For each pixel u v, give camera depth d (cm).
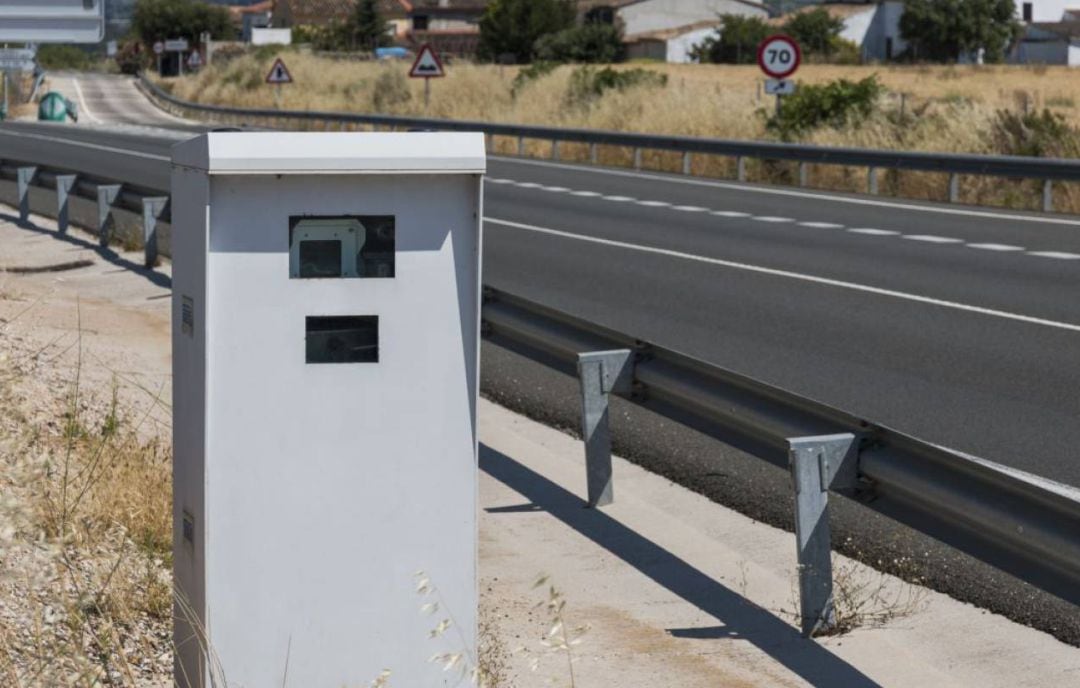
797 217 2194
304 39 12556
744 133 3331
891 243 1878
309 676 398
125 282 1475
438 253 397
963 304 1416
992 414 973
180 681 419
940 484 531
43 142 3919
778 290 1522
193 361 396
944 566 674
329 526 396
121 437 786
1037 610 614
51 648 462
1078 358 1162
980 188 2517
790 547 707
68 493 621
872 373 1112
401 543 400
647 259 1764
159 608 546
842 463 576
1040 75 7662
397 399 397
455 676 404
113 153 3462
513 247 1877
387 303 395
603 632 581
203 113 6281
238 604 394
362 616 400
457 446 401
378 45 12244
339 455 396
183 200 403
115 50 14612
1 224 1931
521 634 572
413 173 391
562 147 3666
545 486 805
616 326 1316
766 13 11950
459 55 11456
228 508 391
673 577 654
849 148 2594
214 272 387
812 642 571
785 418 626
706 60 10256
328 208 391
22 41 718
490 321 904
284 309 391
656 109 3753
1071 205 2359
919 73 7850
